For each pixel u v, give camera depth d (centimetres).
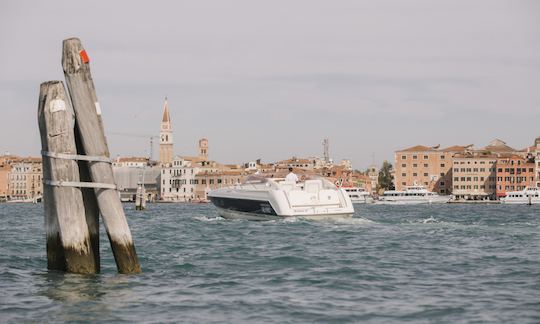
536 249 3766
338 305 2180
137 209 15212
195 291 2375
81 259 2303
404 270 2939
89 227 2327
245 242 4188
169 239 4381
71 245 2286
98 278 2361
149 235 4734
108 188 2266
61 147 2191
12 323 1916
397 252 3631
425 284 2575
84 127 2197
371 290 2442
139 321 1955
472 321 1969
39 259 3097
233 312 2075
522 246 3931
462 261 3244
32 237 4569
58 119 2178
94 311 2052
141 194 15238
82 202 2259
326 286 2522
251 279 2661
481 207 17988
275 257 3356
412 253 3584
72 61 2169
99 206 2295
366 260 3284
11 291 2295
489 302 2214
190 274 2748
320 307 2150
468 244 4044
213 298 2262
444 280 2669
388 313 2069
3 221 8050
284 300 2250
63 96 2192
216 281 2594
